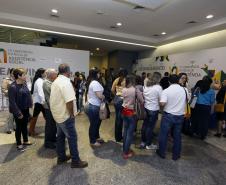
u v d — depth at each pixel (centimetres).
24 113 311
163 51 860
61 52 711
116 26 625
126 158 294
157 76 312
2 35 660
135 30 664
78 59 744
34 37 726
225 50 506
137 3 406
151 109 312
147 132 328
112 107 705
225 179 247
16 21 548
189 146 359
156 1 391
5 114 551
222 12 464
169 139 390
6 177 234
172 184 231
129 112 283
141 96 288
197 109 403
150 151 324
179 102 277
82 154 304
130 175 247
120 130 358
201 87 398
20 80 294
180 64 673
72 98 232
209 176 253
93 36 707
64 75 240
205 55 570
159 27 614
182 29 631
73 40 818
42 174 243
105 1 427
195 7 436
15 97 288
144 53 1021
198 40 666
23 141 332
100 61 1447
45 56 687
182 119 285
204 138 402
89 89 312
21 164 265
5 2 447
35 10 498
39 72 361
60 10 493
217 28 550
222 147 358
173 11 466
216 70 532
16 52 645
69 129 245
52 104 237
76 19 566
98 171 254
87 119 519
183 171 263
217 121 429
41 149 314
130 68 1086
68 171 251
